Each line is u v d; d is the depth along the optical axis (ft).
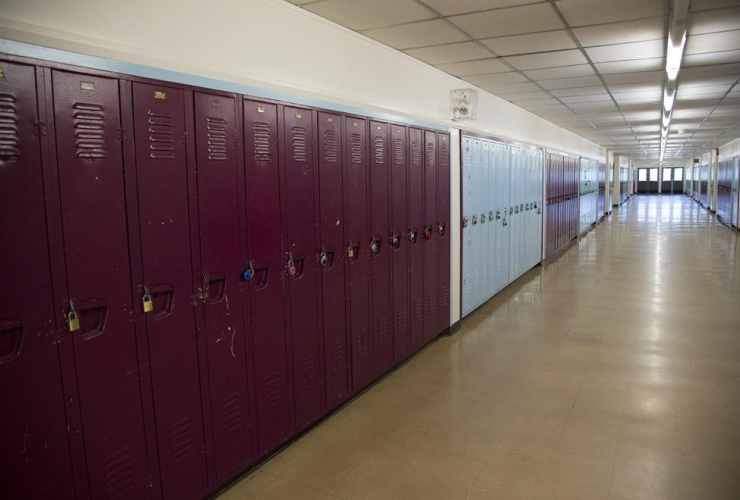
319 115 9.68
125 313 6.32
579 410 10.76
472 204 17.85
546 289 22.63
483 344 15.30
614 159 77.87
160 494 6.93
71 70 5.57
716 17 10.73
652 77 16.92
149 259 6.56
